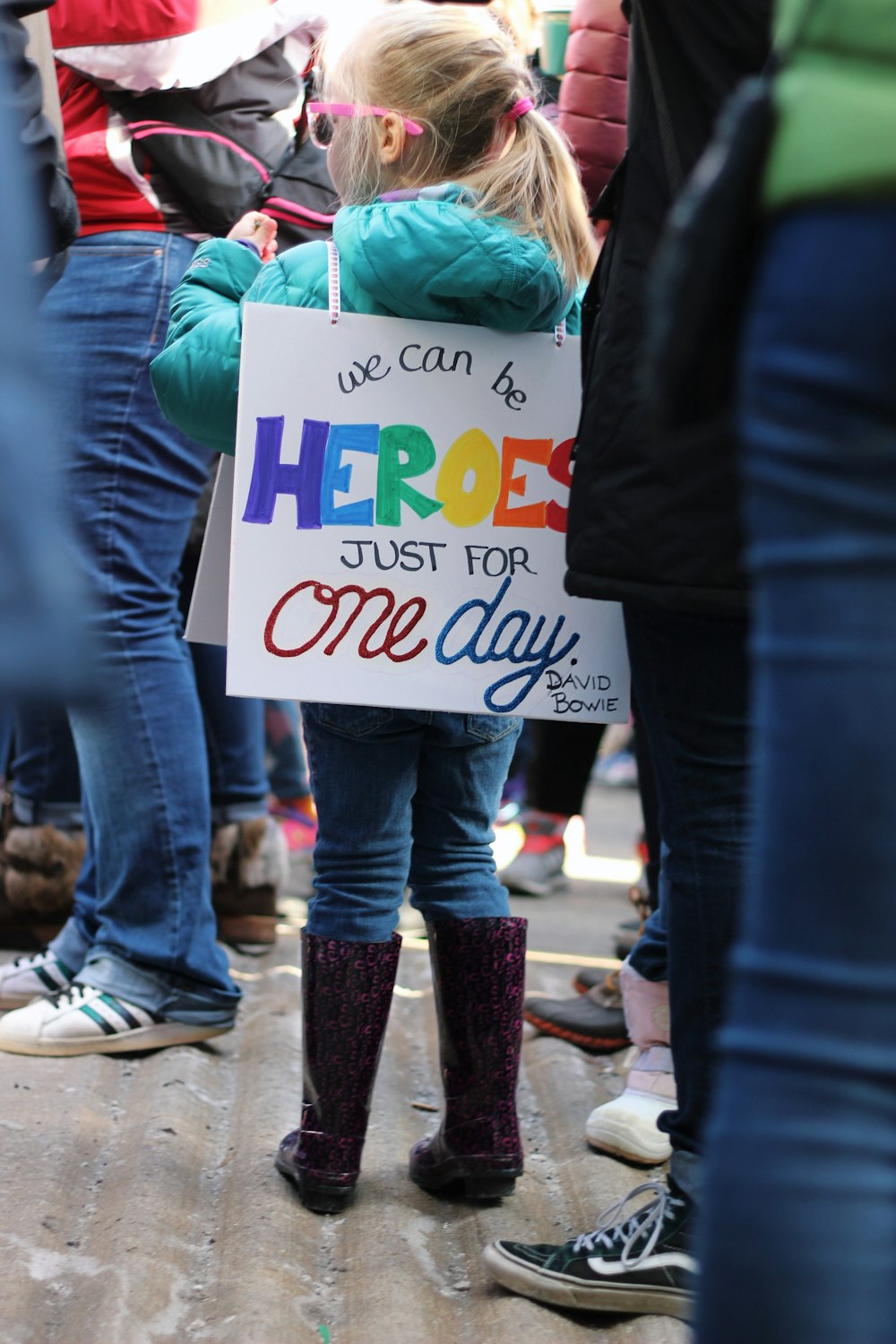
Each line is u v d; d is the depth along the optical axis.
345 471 3.49
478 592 3.55
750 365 1.70
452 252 3.41
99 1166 3.87
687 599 2.81
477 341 3.54
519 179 3.53
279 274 3.64
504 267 3.42
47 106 3.92
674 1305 3.16
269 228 4.04
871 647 1.58
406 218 3.44
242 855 5.99
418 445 3.52
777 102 1.68
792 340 1.64
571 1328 3.18
